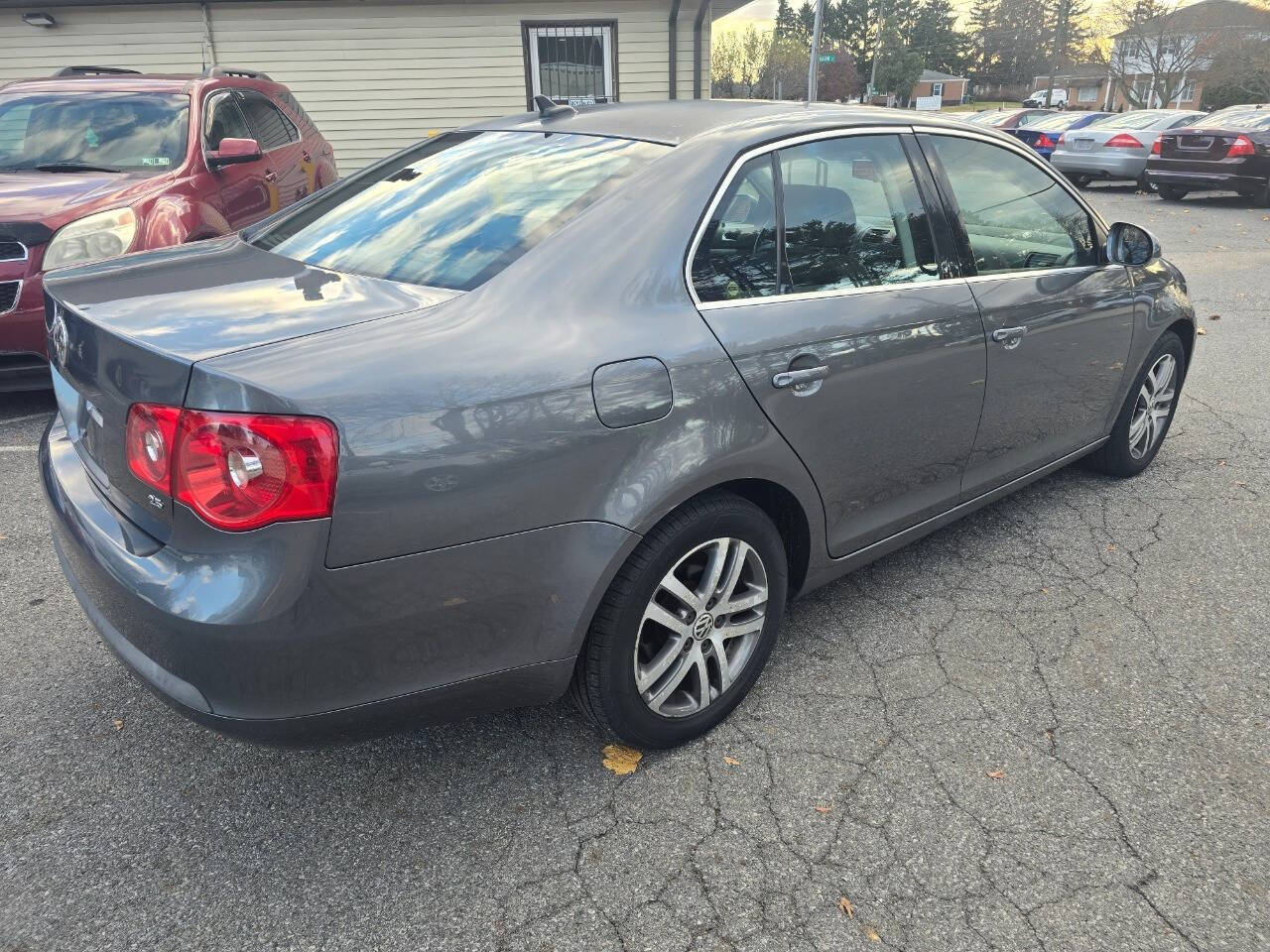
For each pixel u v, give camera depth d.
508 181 2.48
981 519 3.90
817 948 1.89
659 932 1.92
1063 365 3.41
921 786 2.34
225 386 1.68
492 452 1.87
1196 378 5.95
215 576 1.73
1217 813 2.25
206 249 2.69
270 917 1.96
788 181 2.53
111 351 1.87
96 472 2.12
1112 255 3.58
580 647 2.12
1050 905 1.99
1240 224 13.20
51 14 11.62
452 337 1.91
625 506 2.06
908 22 102.06
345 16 11.81
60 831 2.19
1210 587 3.32
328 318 1.93
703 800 2.29
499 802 2.29
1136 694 2.71
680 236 2.26
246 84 7.27
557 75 12.38
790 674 2.81
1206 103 43.91
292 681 1.79
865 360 2.57
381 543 1.77
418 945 1.89
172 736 2.53
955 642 2.99
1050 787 2.34
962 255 2.99
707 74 12.42
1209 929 1.93
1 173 5.51
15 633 3.01
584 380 1.99
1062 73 82.00
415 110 12.34
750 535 2.42
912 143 2.93
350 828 2.21
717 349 2.23
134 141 5.91
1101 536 3.72
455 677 1.98
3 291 4.46
